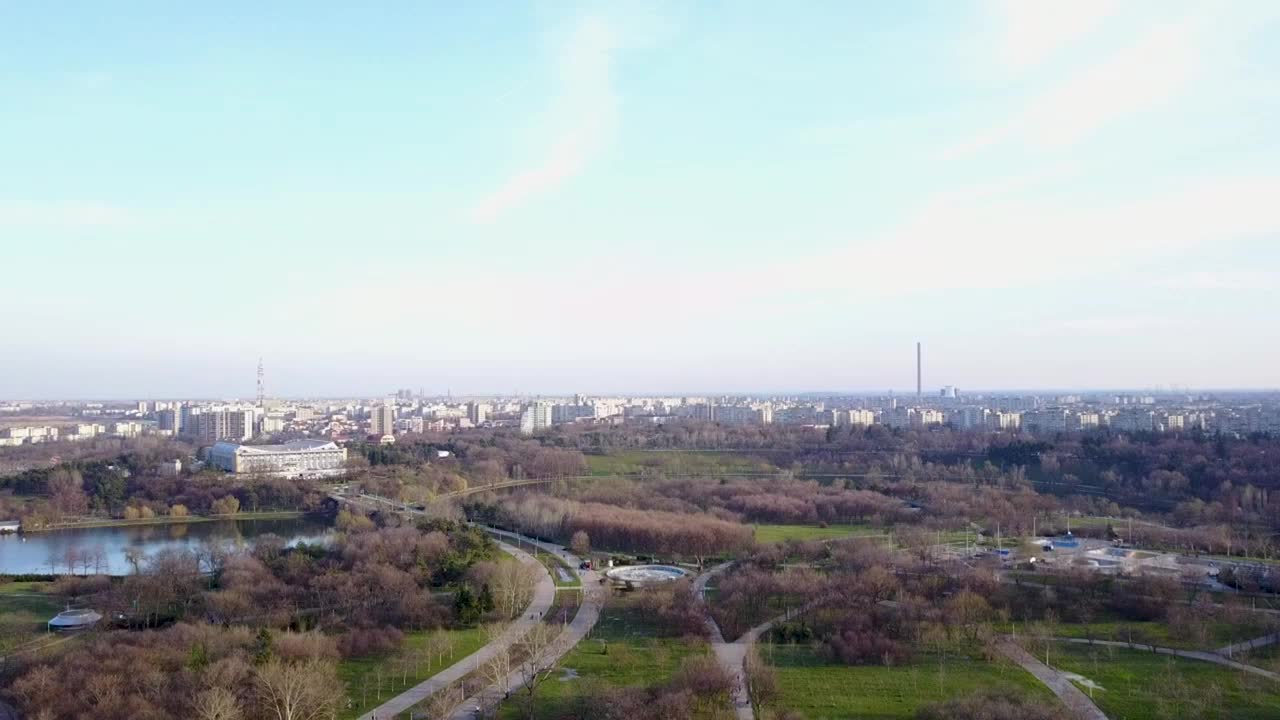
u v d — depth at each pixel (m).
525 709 178.38
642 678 197.62
